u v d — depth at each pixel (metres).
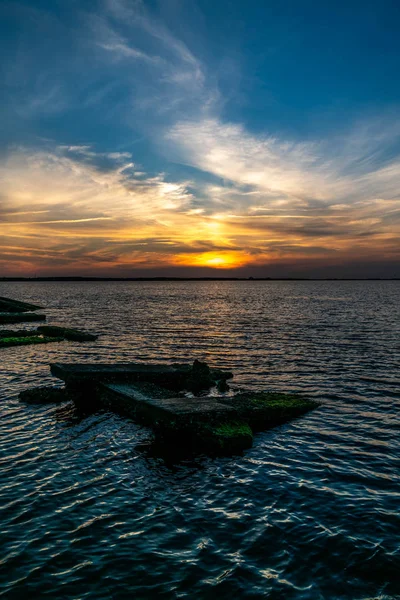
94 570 7.70
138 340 38.22
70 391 18.62
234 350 32.88
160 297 126.25
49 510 9.70
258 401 16.88
